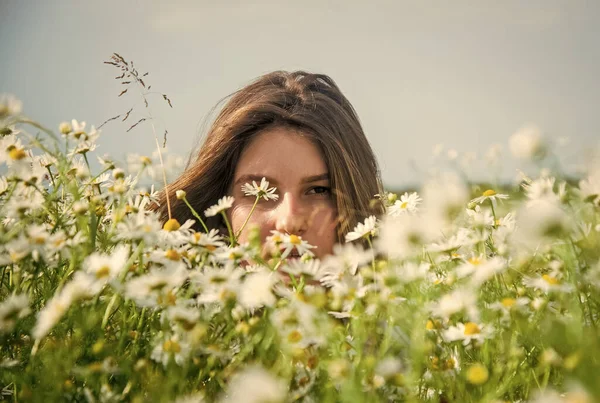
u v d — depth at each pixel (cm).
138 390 147
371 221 214
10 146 207
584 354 132
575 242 162
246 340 154
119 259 161
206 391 149
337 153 290
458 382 148
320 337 148
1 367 151
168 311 154
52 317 147
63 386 140
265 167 280
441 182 172
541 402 124
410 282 166
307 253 201
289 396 139
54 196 189
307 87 326
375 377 143
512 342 152
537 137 168
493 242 206
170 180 325
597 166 169
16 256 170
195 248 193
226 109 339
